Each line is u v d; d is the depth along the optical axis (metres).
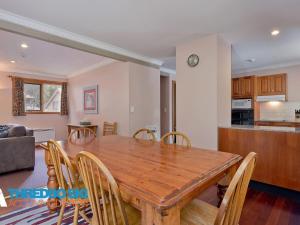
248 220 1.90
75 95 5.98
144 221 0.91
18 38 3.12
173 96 5.72
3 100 5.29
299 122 4.08
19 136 3.41
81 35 2.96
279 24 2.56
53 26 2.65
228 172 1.50
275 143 2.44
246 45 3.36
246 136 2.65
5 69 5.30
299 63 4.35
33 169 3.44
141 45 3.40
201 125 2.99
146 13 2.31
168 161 1.39
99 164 0.98
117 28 2.72
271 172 2.47
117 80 4.33
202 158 1.48
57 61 4.59
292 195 2.34
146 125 4.40
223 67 3.04
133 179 1.05
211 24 2.57
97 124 4.99
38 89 5.98
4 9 2.21
